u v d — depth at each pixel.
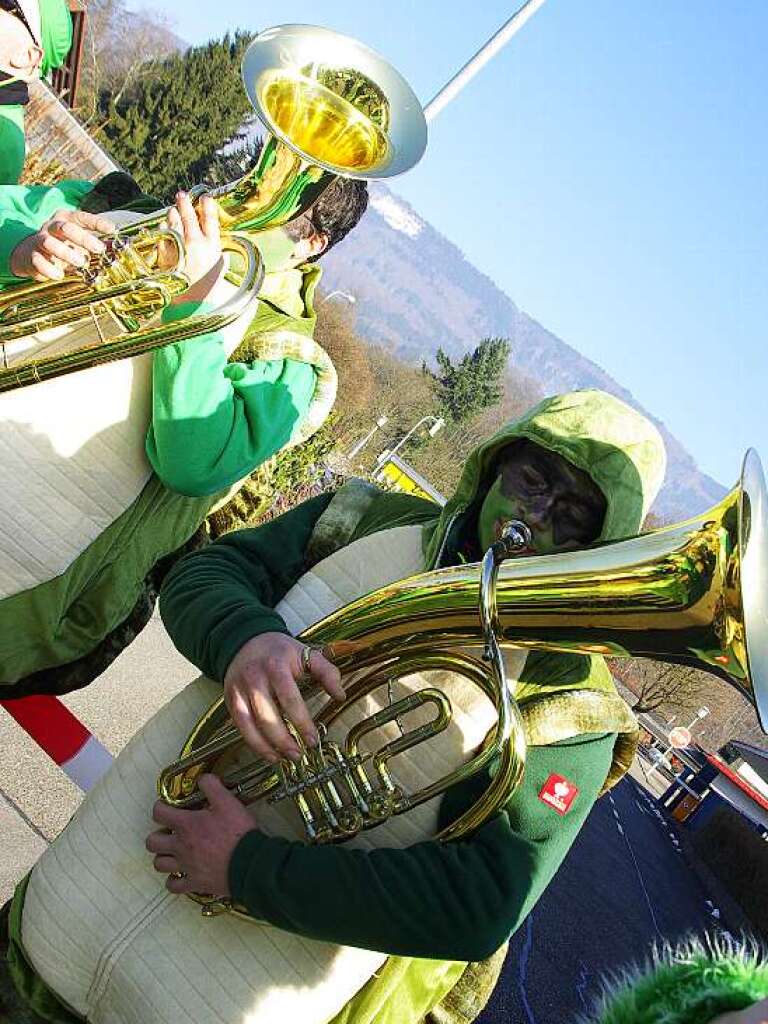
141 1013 1.67
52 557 2.17
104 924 1.71
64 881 1.74
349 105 2.12
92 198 2.49
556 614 1.53
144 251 2.01
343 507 2.04
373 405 61.50
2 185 2.58
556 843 1.65
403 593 1.61
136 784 1.79
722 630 1.45
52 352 2.19
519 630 1.56
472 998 2.00
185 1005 1.66
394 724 1.72
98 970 1.71
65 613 2.29
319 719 1.69
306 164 1.99
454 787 1.71
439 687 1.73
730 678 1.49
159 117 48.88
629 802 21.23
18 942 1.78
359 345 54.75
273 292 2.34
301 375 2.32
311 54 2.11
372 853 1.61
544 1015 5.96
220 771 1.76
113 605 2.31
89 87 35.81
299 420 2.34
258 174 1.99
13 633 2.21
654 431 1.83
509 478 1.80
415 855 1.61
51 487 2.13
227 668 1.66
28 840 3.40
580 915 9.18
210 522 2.76
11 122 2.74
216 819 1.64
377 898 1.55
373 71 2.14
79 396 2.11
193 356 2.07
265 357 2.28
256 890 1.58
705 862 18.66
